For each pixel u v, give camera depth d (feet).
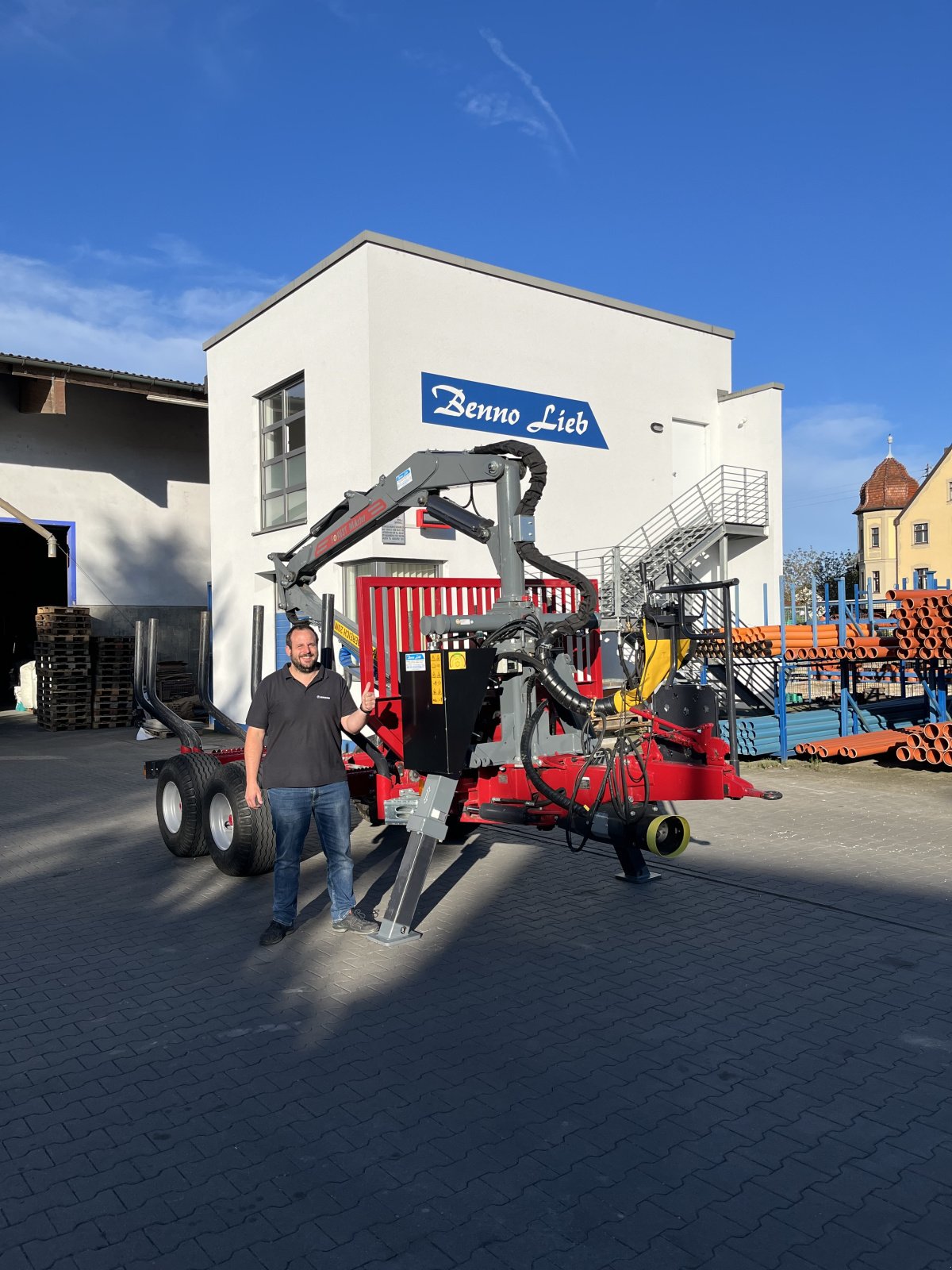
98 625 70.44
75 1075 13.41
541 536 54.34
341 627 26.68
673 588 20.86
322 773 18.71
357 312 47.60
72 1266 9.29
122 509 71.67
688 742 20.70
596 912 20.43
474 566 50.14
